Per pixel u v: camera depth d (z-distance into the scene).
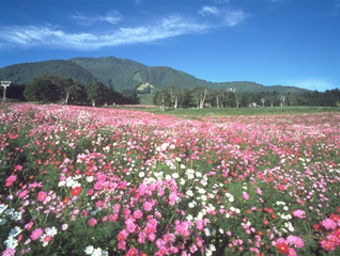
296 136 11.88
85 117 11.30
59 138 6.06
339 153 8.34
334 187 5.25
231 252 3.04
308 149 8.90
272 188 4.86
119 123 10.70
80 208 3.10
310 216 3.97
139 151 6.19
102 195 3.47
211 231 3.17
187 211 3.47
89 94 75.38
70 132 7.16
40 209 3.12
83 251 2.54
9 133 5.66
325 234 3.39
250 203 4.05
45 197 3.20
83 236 2.72
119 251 2.53
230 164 6.02
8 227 2.68
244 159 6.32
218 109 53.22
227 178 5.15
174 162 5.19
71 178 3.84
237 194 4.32
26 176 4.20
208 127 13.91
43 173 4.36
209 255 2.75
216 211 3.70
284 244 2.94
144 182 3.76
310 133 12.89
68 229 2.80
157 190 3.65
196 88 97.12
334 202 4.53
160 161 5.44
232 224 3.47
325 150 8.72
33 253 2.41
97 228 2.78
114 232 2.75
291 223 3.82
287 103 107.56
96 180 4.07
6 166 4.15
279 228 3.61
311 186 5.11
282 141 10.39
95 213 2.93
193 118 28.94
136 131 9.04
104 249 2.58
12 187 3.71
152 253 2.52
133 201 3.17
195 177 4.78
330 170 6.15
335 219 3.30
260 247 3.17
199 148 7.22
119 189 3.76
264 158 7.47
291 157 7.59
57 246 2.57
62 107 16.53
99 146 6.32
